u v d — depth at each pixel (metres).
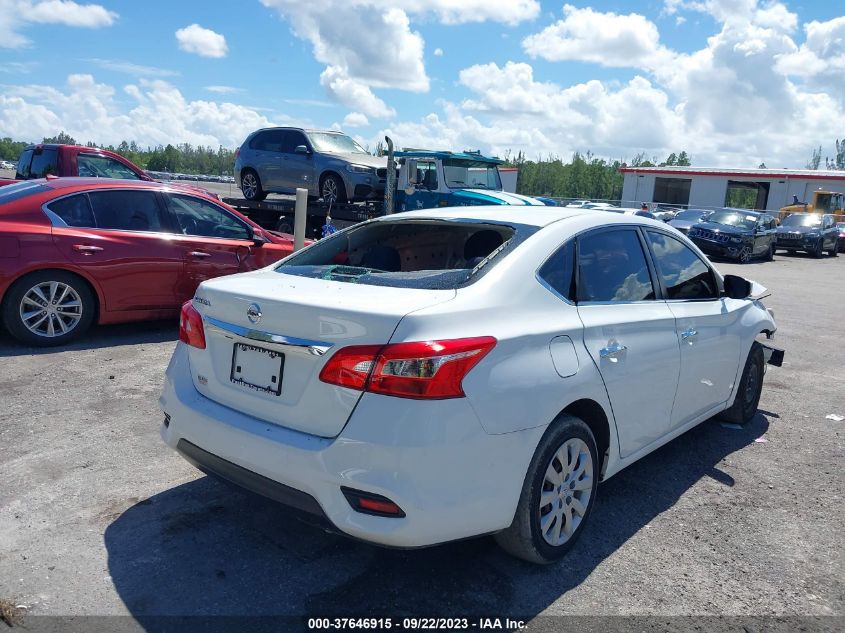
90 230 6.61
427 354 2.60
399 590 2.98
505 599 2.95
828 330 10.11
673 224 23.09
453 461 2.63
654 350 3.73
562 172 92.19
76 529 3.33
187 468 4.06
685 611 2.93
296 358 2.80
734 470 4.54
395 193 15.20
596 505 3.92
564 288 3.35
